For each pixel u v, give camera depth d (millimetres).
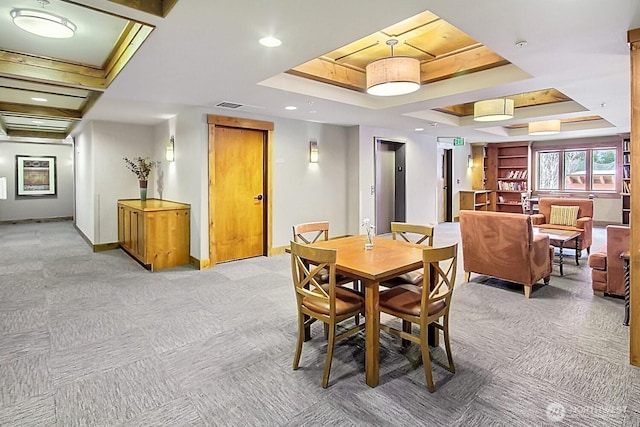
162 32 2549
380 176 7859
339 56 4234
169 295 4117
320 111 5473
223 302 3893
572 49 2926
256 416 2061
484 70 4156
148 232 5176
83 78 3973
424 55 4211
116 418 2045
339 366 2592
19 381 2404
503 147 10734
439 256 2311
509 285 4398
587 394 2240
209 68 3357
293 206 6340
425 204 8648
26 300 3943
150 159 7082
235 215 5691
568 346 2861
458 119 7133
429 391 2283
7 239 7641
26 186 10156
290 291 4258
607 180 9398
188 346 2898
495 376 2451
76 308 3713
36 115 5840
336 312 2381
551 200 6602
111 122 6633
